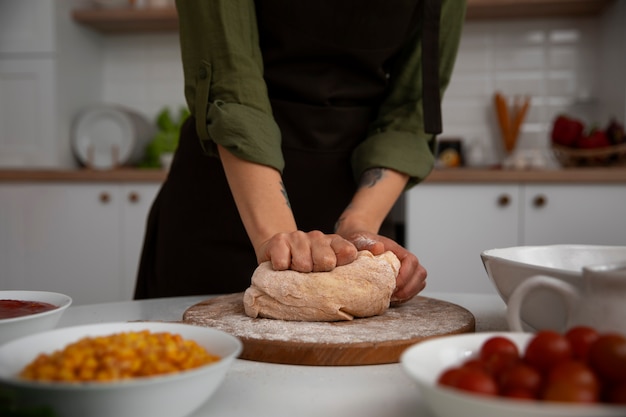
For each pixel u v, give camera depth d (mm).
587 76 2508
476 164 2510
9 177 2219
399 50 1000
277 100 989
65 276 2236
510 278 546
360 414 427
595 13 2469
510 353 396
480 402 323
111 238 2205
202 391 398
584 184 1960
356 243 742
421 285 748
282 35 946
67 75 2545
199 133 841
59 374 369
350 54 957
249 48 832
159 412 379
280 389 484
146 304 824
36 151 2492
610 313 451
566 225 1979
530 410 311
